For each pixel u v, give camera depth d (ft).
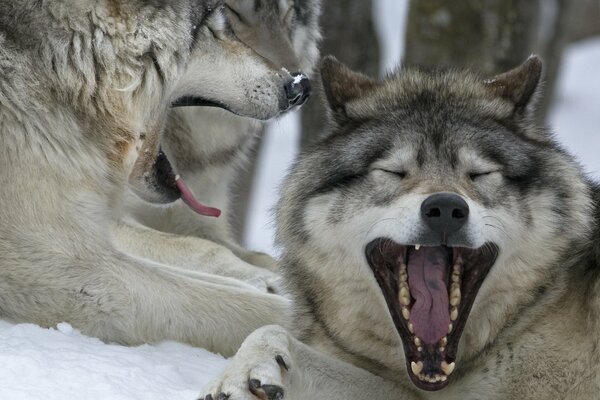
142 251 51.13
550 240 36.86
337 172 38.34
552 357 36.32
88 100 43.68
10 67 42.73
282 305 45.03
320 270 38.60
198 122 54.49
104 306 42.47
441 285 37.42
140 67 44.16
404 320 36.76
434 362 35.94
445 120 38.27
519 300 36.83
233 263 51.57
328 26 75.92
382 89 40.81
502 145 37.52
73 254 42.60
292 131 143.64
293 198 39.65
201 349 43.16
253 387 32.30
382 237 36.29
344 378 36.63
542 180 37.35
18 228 42.11
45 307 42.24
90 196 43.37
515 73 40.24
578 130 155.74
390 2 149.38
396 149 37.55
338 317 38.50
